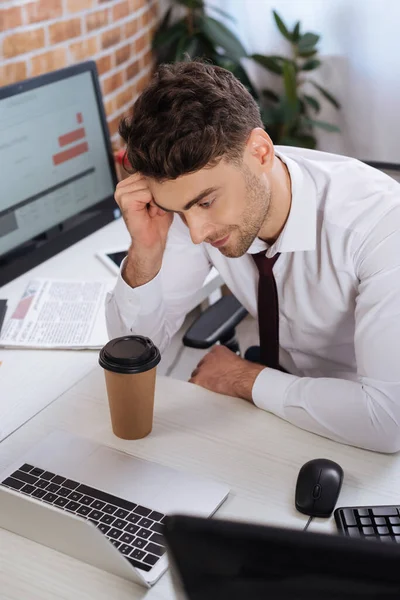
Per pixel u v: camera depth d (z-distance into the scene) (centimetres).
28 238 189
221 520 50
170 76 117
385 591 48
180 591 53
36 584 99
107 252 195
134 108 118
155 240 148
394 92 288
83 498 111
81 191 204
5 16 206
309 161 144
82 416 133
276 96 304
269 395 131
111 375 119
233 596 51
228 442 124
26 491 113
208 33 283
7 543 106
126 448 124
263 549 49
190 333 163
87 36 241
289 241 140
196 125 112
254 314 165
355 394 126
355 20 282
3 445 126
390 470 118
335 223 137
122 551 101
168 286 163
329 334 151
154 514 108
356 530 103
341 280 140
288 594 50
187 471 118
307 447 124
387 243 131
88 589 98
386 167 300
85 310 168
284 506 110
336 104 296
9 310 171
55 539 102
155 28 291
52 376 147
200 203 119
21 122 184
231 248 128
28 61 218
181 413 132
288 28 294
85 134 204
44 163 191
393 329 128
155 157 113
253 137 121
